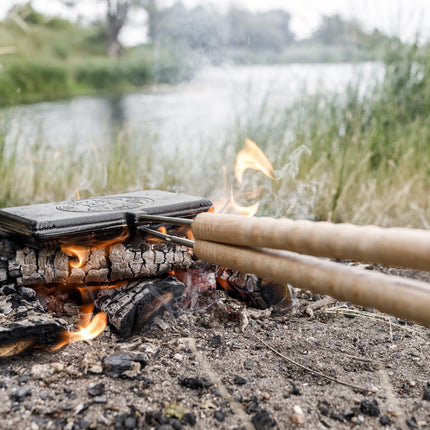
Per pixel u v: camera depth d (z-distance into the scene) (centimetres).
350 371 149
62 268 163
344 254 95
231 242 121
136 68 1427
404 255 85
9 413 119
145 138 427
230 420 122
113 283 177
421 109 385
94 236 162
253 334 170
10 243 173
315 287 103
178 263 178
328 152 347
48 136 479
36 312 152
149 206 179
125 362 140
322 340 169
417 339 172
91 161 368
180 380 137
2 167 319
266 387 137
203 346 158
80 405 123
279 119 380
